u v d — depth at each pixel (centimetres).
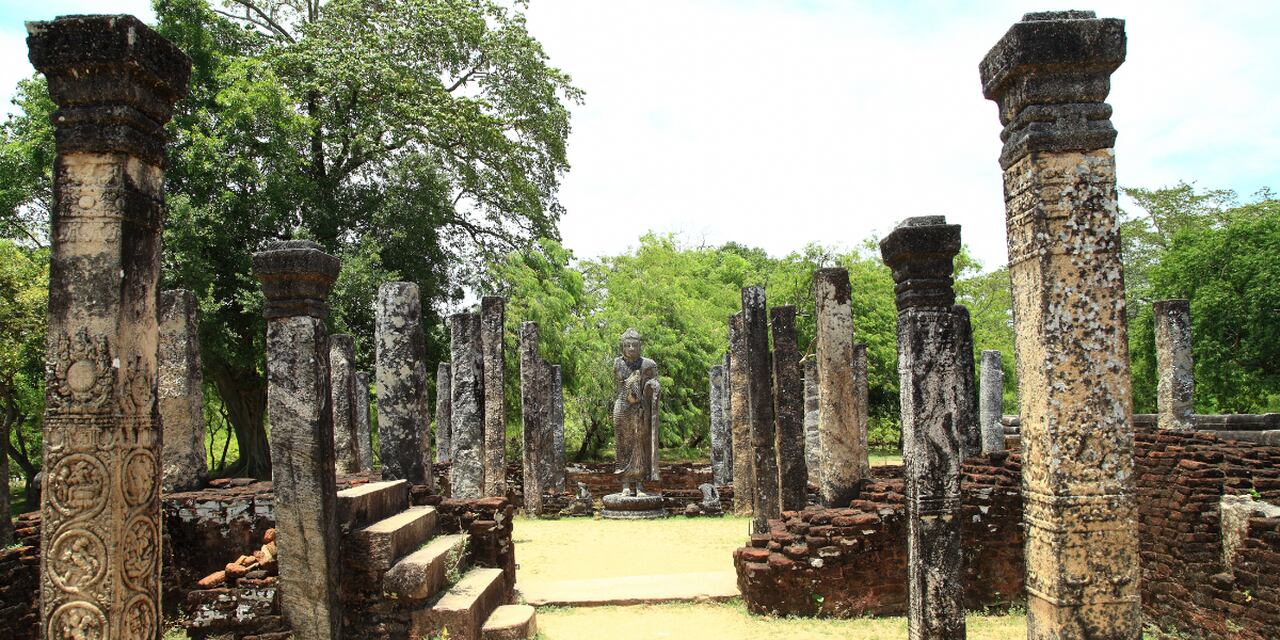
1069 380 490
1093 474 487
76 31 491
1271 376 2272
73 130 497
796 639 864
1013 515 977
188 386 1025
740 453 1858
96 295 491
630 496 2006
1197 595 848
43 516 481
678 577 1166
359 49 2516
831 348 1085
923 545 695
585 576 1251
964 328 1189
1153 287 2569
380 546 808
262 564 798
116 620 481
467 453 1488
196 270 2169
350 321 2502
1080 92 500
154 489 518
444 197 2730
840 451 1073
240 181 2362
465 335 1513
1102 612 482
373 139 2562
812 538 955
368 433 2069
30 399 2408
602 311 3044
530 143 2870
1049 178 498
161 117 535
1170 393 1502
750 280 4069
